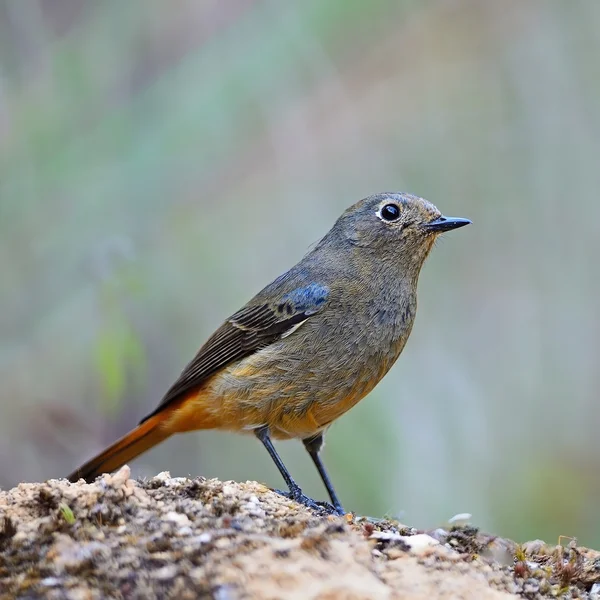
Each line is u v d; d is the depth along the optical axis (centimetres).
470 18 1728
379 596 607
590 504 1446
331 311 935
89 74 1530
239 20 1574
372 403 1419
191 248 1581
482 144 1667
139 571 612
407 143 1678
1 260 1516
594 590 729
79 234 1518
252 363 934
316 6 1570
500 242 1622
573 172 1631
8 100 1516
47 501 684
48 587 605
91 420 1459
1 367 1491
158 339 1517
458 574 667
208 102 1538
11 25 1520
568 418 1520
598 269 1603
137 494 705
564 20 1673
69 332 1516
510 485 1442
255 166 1650
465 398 1491
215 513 702
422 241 964
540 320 1568
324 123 1684
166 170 1539
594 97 1644
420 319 1569
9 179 1508
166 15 1570
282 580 604
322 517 719
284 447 1447
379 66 1727
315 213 1628
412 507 1362
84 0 1569
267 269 1591
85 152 1523
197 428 976
